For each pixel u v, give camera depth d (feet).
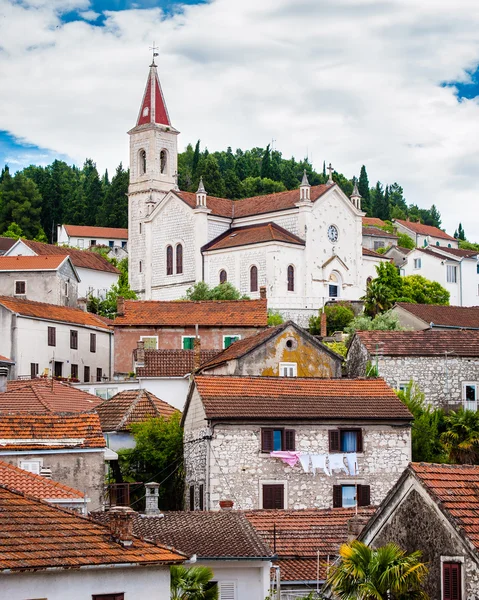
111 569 104.27
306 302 436.35
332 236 455.22
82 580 102.63
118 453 207.62
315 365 237.86
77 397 233.14
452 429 237.66
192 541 138.72
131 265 552.41
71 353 337.31
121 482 206.18
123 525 108.99
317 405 199.21
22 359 315.58
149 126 572.51
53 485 140.56
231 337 295.28
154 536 140.77
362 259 467.52
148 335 297.12
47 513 111.96
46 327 326.65
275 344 235.61
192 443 200.23
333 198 457.27
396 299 416.05
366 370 256.93
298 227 448.24
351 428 198.90
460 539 105.70
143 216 561.84
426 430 229.86
